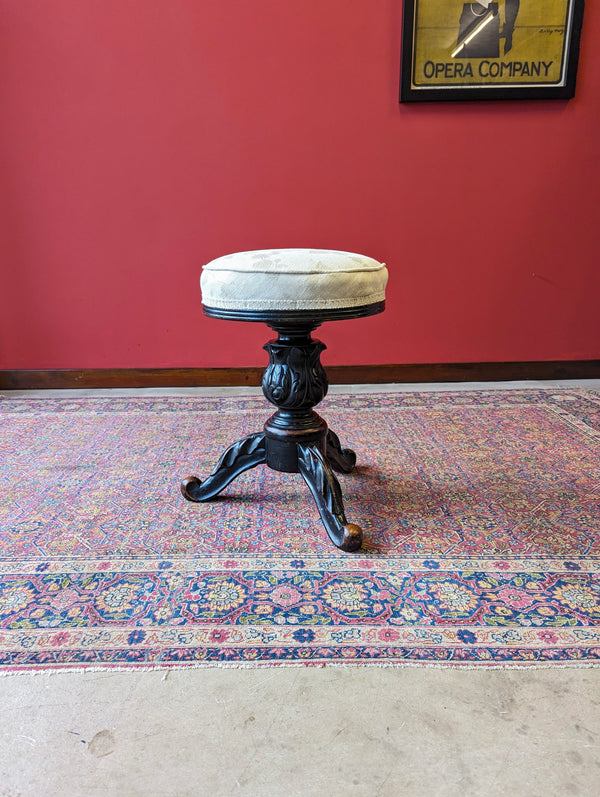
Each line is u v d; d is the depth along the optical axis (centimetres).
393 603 111
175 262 259
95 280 261
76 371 270
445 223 256
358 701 89
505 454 185
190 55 235
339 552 130
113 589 117
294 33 233
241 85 239
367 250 259
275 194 252
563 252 260
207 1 229
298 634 103
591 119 245
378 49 235
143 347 269
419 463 179
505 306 267
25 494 161
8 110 239
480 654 98
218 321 266
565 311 268
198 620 107
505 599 112
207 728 84
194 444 198
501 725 84
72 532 140
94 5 229
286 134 245
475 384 268
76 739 83
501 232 257
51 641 102
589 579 118
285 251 129
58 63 235
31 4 228
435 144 246
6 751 81
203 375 271
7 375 269
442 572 121
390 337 269
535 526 139
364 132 245
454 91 237
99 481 169
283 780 76
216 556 129
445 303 266
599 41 235
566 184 252
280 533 139
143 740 82
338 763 78
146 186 250
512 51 233
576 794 74
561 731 83
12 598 114
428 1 226
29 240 254
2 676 94
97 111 241
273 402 142
